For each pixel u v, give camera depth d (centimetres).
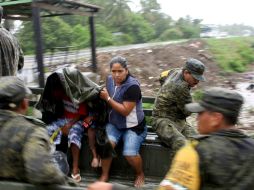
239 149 199
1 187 231
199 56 2550
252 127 948
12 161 231
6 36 438
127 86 434
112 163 457
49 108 435
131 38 3772
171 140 431
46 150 234
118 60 434
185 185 196
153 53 2333
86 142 456
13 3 1023
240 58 2792
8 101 243
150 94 1584
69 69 420
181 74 456
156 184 438
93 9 1338
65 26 2712
